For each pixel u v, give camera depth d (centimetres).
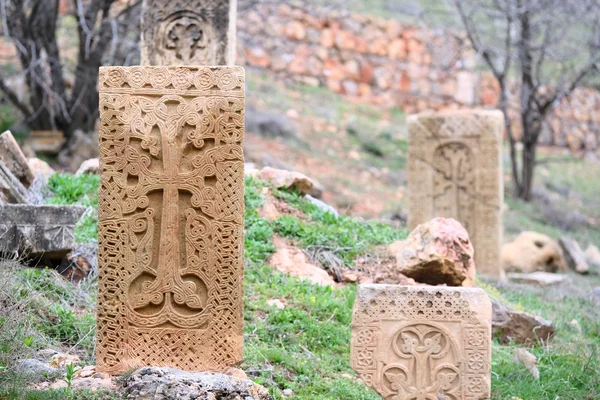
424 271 807
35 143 1452
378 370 526
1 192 759
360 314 530
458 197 1146
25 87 1622
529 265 1259
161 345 547
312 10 2150
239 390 497
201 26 966
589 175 2297
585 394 630
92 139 1448
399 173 1859
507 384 625
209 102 550
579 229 1762
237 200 550
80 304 665
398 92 2227
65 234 693
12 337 552
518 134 2295
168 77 552
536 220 1744
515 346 735
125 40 1495
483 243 1130
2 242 675
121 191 550
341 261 832
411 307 529
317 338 662
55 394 481
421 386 523
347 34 2181
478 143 1136
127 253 549
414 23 2350
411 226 1166
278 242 835
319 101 2078
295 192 952
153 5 974
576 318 884
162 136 550
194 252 549
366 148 1939
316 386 576
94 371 543
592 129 2448
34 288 652
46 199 869
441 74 2269
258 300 707
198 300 548
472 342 524
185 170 551
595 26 1850
